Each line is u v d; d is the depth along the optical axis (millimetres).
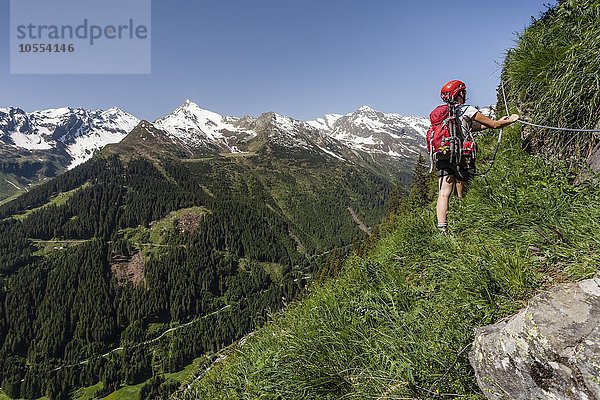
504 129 8695
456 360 3479
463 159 5426
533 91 7062
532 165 6195
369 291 5801
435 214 7512
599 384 2438
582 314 2812
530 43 7211
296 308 7469
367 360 4422
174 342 155875
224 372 6816
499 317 3539
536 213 4734
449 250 5359
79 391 135875
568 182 5430
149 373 141750
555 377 2672
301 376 4590
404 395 3723
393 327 4551
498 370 3043
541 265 3912
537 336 2840
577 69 5602
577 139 5832
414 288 5496
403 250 7070
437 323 4070
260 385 5051
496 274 3787
